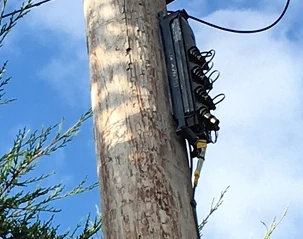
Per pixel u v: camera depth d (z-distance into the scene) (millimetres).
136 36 3404
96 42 3439
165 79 3354
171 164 3014
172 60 3410
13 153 6152
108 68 3307
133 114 3102
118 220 2814
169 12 3834
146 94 3189
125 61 3301
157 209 2811
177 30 3502
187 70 3359
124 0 3529
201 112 3246
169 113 3230
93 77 3355
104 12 3510
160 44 3492
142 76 3252
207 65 3490
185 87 3299
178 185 2975
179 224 2830
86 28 3584
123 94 3184
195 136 3213
